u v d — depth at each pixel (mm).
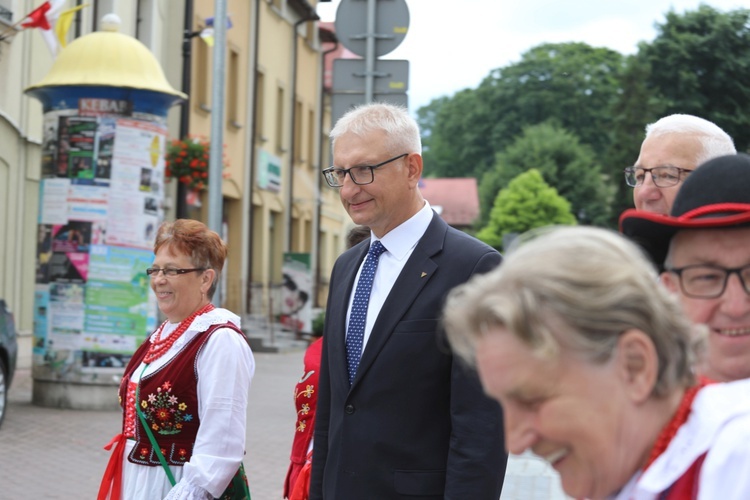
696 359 1479
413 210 3338
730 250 1805
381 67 7262
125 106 11359
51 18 12992
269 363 18969
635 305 1366
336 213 37562
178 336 3670
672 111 35562
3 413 10086
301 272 23094
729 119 32312
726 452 1396
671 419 1466
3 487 7766
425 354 3113
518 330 1353
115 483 3668
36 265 11609
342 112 7297
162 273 3748
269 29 27297
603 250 1393
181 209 19125
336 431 3248
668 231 1834
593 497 1432
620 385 1391
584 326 1350
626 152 39531
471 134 65000
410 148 3328
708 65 33781
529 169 53844
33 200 15758
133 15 18656
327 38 33938
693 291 1843
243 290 24344
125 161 11383
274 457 9492
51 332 11406
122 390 3756
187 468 3494
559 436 1381
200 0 22078
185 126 20656
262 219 26969
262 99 26781
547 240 1424
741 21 33531
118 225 11359
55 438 9711
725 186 1825
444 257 3219
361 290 3344
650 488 1416
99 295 11328
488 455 2982
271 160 27516
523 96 62781
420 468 3100
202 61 22141
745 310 1803
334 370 3322
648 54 36562
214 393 3545
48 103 11523
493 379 1389
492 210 52312
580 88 62281
